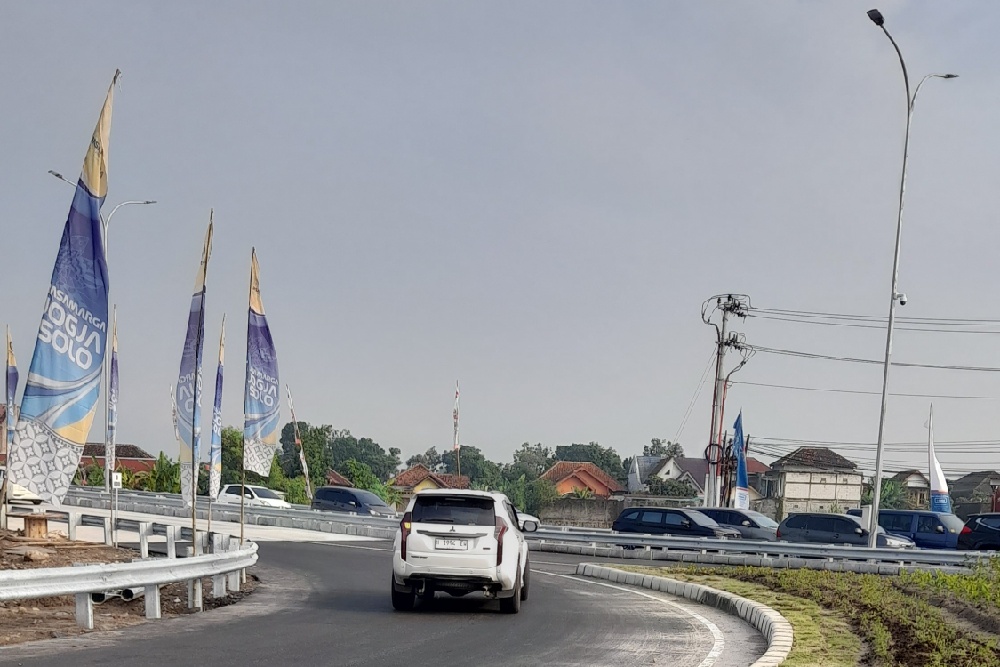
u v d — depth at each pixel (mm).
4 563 21844
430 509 18844
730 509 48969
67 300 18172
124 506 56469
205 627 15539
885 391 38906
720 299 61156
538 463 164875
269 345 26359
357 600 20797
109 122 18812
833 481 87875
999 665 12727
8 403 29922
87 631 14500
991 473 111125
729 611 20984
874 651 14086
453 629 16578
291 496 84625
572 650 14648
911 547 42844
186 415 24203
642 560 38031
